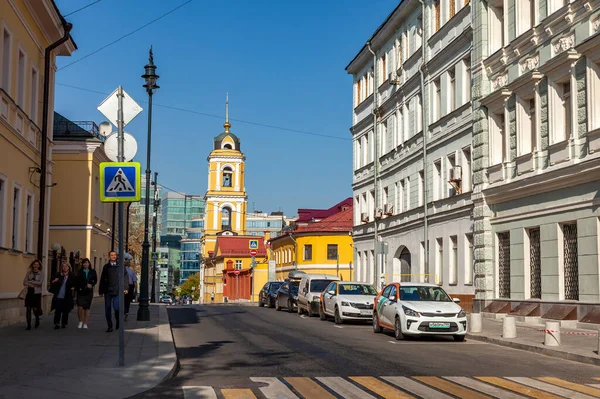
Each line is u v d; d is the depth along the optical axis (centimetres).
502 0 2522
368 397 929
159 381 1015
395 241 3747
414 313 1786
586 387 1044
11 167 1986
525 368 1263
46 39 2350
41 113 2341
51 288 1872
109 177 1101
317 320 2644
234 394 944
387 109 3931
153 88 2602
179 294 13950
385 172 3944
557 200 2136
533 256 2309
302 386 1015
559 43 2119
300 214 7731
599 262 1909
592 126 1930
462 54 2822
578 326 1961
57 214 3322
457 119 2869
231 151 9769
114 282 1789
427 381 1071
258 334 1900
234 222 9725
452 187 2916
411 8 3462
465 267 2772
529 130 2331
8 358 1211
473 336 1864
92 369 1091
